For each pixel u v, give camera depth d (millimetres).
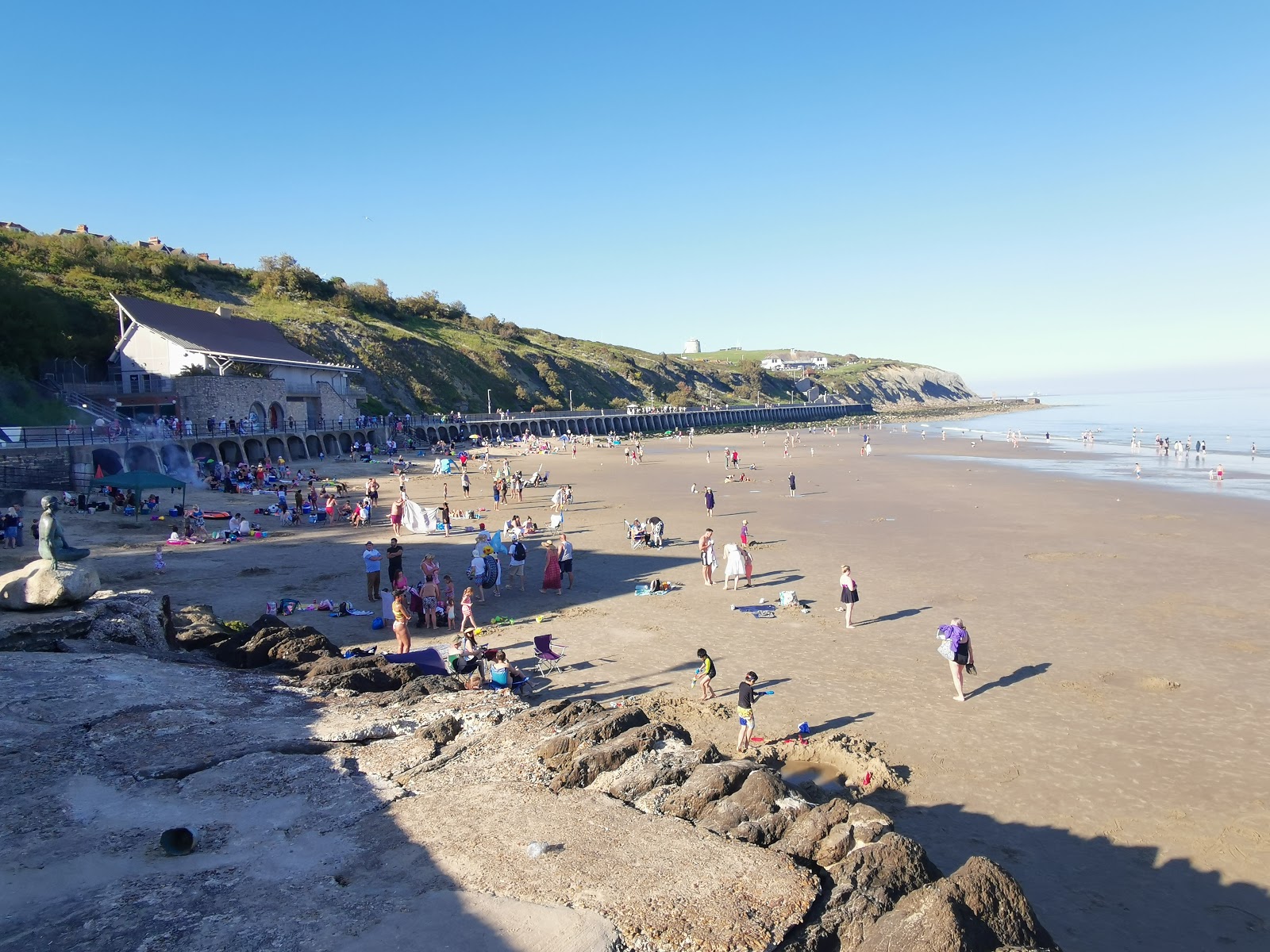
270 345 79125
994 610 21719
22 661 12164
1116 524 35281
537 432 118438
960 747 13438
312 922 5969
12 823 7402
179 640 15789
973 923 5969
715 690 16109
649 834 7328
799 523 37125
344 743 9695
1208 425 119688
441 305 161125
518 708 11008
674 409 153250
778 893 6398
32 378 61406
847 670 17172
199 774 8648
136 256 108188
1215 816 11227
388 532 35344
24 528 30844
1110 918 9133
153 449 49969
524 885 6469
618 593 24141
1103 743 13508
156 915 6020
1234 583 24188
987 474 56875
